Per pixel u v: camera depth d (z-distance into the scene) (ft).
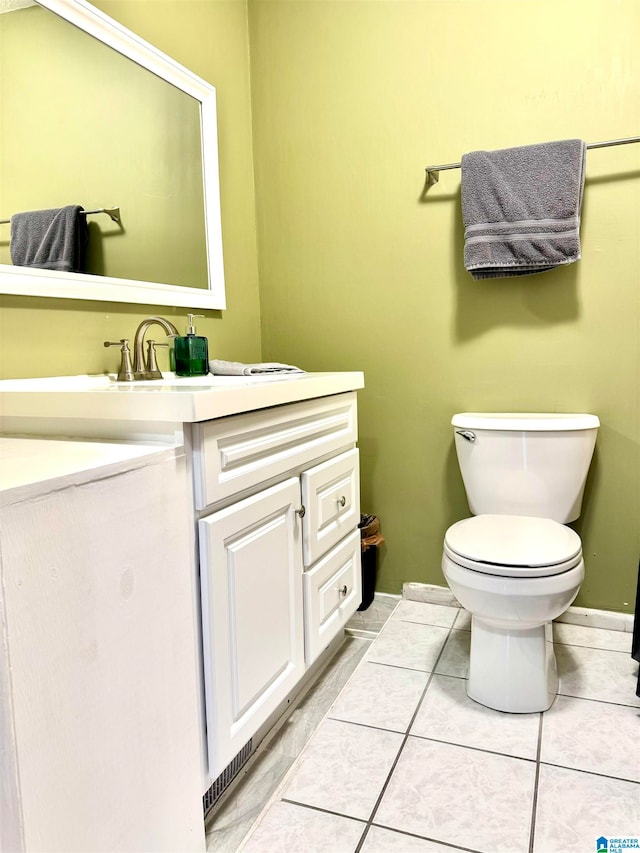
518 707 4.91
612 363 6.01
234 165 6.88
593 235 5.93
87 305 4.88
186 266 6.03
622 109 5.73
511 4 5.98
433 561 7.00
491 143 6.21
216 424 3.58
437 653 5.93
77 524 2.60
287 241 7.20
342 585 5.52
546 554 4.64
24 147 4.28
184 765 3.37
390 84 6.53
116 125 5.09
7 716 2.29
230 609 3.77
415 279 6.67
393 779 4.21
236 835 3.78
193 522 3.48
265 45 7.02
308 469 4.90
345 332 7.06
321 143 6.90
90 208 4.84
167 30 5.73
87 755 2.66
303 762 4.41
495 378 6.47
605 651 5.87
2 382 4.09
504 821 3.80
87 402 3.62
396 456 7.00
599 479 6.19
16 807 2.32
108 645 2.78
